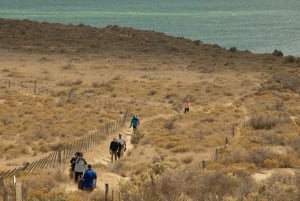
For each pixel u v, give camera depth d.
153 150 98.81
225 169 63.59
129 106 169.12
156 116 154.62
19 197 50.00
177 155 92.62
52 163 86.69
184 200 46.59
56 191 54.41
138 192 49.34
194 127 127.44
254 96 183.00
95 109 161.50
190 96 185.75
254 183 52.91
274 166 71.19
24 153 101.88
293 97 179.38
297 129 115.00
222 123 131.75
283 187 49.38
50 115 145.00
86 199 52.22
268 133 104.25
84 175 60.97
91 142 110.19
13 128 125.12
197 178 54.59
